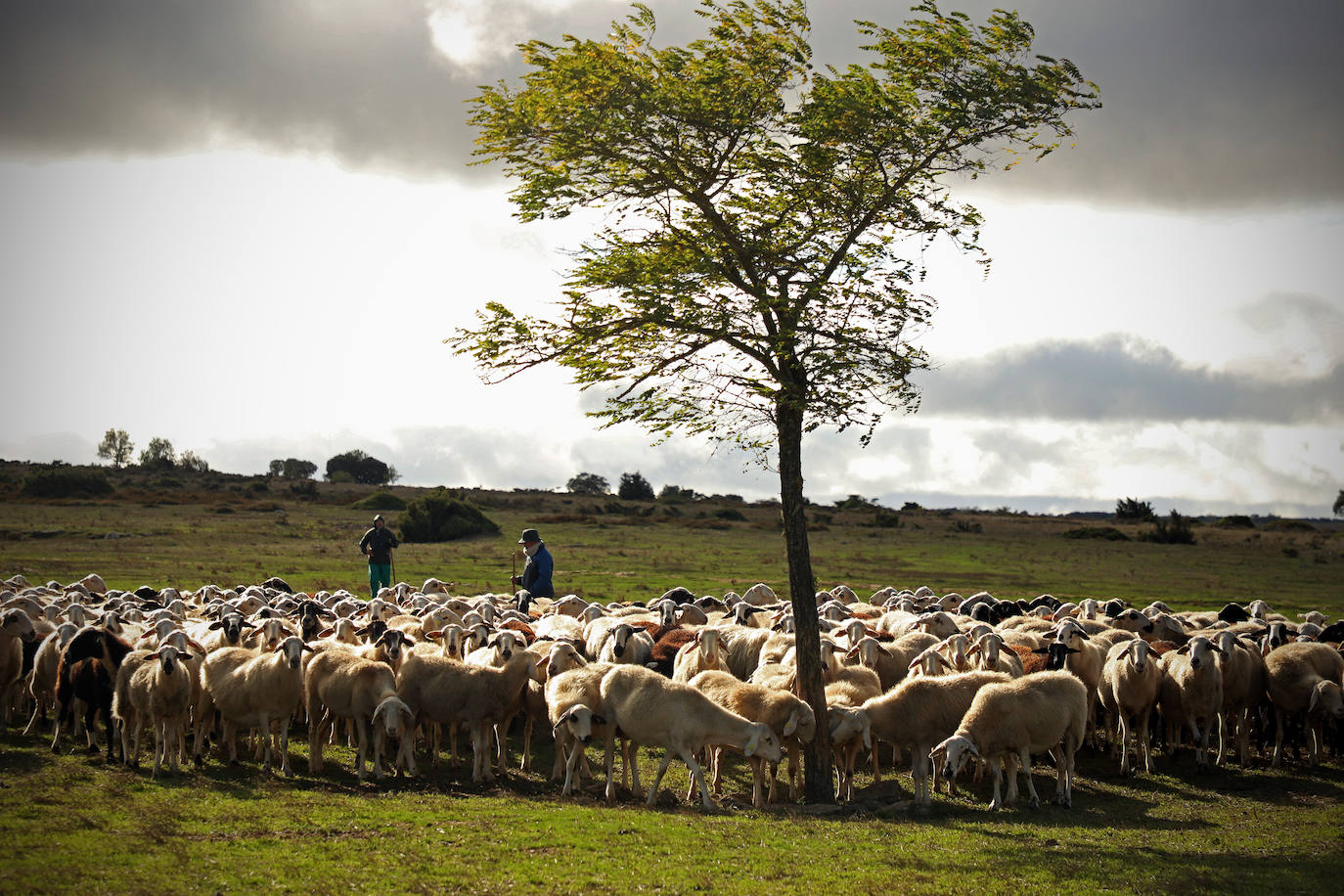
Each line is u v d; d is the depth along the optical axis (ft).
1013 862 42.34
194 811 44.86
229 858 38.47
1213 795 56.39
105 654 57.41
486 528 271.49
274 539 239.30
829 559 234.17
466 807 48.01
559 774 56.29
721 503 519.19
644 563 207.51
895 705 54.24
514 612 84.69
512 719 65.57
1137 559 258.37
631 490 531.50
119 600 93.66
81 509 314.35
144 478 461.37
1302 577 210.38
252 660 55.52
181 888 34.96
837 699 56.65
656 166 54.44
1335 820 50.96
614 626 71.15
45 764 52.54
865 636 71.31
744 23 52.95
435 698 55.77
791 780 55.83
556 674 58.29
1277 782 59.52
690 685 54.54
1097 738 68.95
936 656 63.16
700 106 52.60
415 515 264.52
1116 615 100.37
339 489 470.39
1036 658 66.18
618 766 61.98
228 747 56.90
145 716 54.29
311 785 52.54
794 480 54.65
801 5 52.75
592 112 52.42
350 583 156.66
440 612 81.61
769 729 51.67
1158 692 63.52
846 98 52.29
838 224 55.98
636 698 51.98
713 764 55.16
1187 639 79.71
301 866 38.04
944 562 233.14
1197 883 39.68
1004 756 56.34
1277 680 63.26
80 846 38.52
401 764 55.93
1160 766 63.36
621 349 55.11
